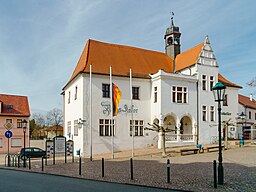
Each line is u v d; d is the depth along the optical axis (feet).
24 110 156.46
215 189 33.53
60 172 54.54
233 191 32.24
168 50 133.18
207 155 76.48
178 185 36.65
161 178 42.63
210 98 114.21
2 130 145.79
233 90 129.90
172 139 104.78
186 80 108.78
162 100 102.06
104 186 37.50
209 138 111.45
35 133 235.61
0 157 114.32
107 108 99.04
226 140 94.94
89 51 107.24
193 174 45.52
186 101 108.17
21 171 61.16
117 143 98.84
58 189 35.19
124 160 73.41
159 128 81.66
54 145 73.31
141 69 112.78
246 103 166.71
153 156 80.33
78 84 101.65
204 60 114.42
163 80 103.40
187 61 119.55
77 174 50.49
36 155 103.91
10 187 37.17
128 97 103.50
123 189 35.01
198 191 32.71
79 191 33.63
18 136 148.97
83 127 94.07
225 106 125.59
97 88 98.22
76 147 100.37
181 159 69.51
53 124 264.72
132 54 118.93
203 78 113.60
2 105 151.23
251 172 46.03
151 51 127.95
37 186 37.86
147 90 107.86
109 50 113.60
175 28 132.77
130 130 102.01
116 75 101.55
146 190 34.24
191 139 107.34
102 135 96.89
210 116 113.50
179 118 105.29
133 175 46.57
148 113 106.83
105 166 61.16
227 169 49.49
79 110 98.73
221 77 135.64
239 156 71.10
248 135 138.21
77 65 115.85
